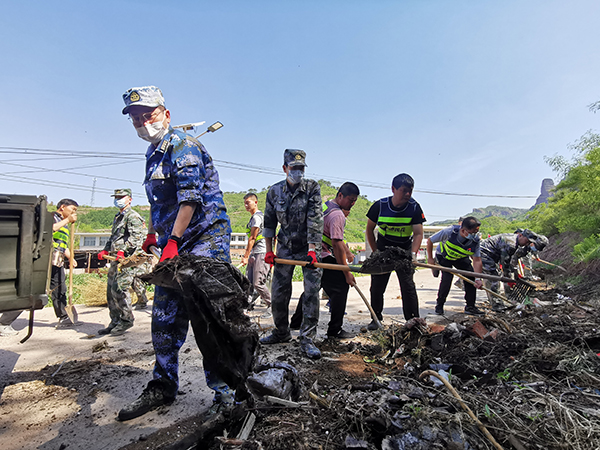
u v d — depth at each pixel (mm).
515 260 6449
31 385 2904
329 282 4207
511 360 2922
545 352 2930
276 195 3984
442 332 3377
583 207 12484
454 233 5820
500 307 6141
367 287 10141
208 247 2424
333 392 2500
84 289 7148
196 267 1947
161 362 2455
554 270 10047
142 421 2291
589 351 2928
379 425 1922
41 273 2182
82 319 5598
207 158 2551
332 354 3592
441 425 1954
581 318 3945
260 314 5852
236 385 2066
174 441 2039
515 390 2385
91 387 2867
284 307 4035
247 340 2062
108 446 2002
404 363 3129
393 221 4594
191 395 2680
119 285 4555
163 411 2418
